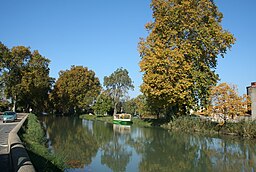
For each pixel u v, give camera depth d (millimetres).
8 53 63562
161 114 56812
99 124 54375
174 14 36594
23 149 11664
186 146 25547
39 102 84438
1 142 17938
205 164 18375
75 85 86062
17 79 65188
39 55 68562
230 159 19797
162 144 26906
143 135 34000
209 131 34688
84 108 88188
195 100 36844
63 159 16484
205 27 35969
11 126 32312
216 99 33344
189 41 36469
